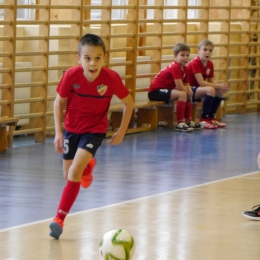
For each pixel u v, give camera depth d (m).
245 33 23.31
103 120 8.21
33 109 16.81
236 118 22.23
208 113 19.47
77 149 8.16
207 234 8.11
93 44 7.70
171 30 21.84
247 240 7.89
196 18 21.34
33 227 8.20
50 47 17.31
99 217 8.82
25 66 16.48
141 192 10.59
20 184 10.98
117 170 12.55
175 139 16.98
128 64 18.53
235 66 23.66
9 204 9.50
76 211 9.15
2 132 14.55
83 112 8.10
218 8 21.70
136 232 8.09
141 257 7.04
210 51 19.36
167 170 12.70
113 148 15.33
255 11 24.23
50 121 17.23
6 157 13.74
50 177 11.69
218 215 9.14
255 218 8.91
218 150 15.36
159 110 19.28
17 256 6.93
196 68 19.33
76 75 7.97
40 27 16.05
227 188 11.09
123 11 20.56
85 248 7.32
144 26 20.88
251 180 11.89
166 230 8.23
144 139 16.91
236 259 7.09
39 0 17.33
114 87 8.05
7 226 8.22
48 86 17.27
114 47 19.41
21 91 16.42
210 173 12.50
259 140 17.20
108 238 6.23
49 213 9.02
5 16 15.09
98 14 20.44
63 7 16.36
